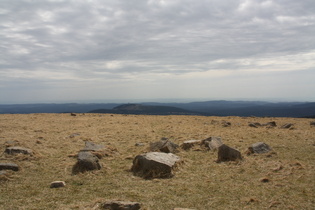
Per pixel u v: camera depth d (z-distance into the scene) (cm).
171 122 4153
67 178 1345
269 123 3594
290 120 4475
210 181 1293
